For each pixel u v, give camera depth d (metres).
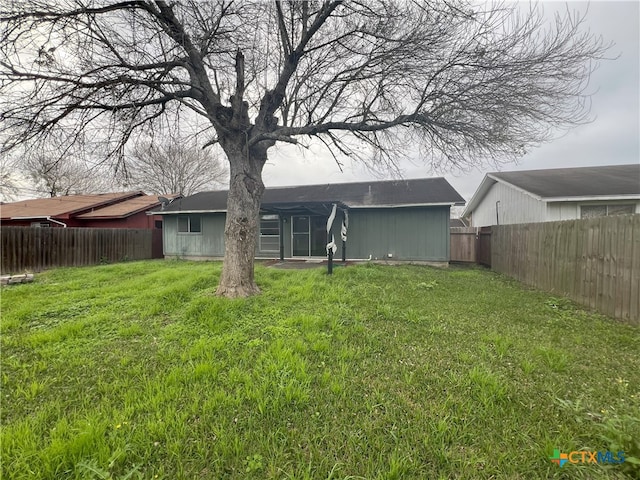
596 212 9.10
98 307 5.26
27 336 3.89
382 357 3.30
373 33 5.55
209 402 2.39
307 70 6.82
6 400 2.52
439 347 3.57
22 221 17.22
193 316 4.58
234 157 5.94
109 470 1.75
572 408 2.25
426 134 6.55
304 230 13.16
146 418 2.21
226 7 5.55
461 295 6.24
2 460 1.80
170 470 1.77
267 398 2.43
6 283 7.60
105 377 2.90
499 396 2.47
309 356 3.30
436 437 2.02
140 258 14.78
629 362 3.15
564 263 6.07
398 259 11.91
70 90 4.80
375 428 2.13
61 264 11.51
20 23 4.34
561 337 3.88
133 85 5.11
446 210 11.43
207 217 13.86
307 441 2.01
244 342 3.70
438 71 5.62
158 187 26.92
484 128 5.72
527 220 10.82
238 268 5.79
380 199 12.18
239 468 1.78
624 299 4.57
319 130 6.43
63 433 2.04
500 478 1.71
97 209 18.08
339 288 6.36
